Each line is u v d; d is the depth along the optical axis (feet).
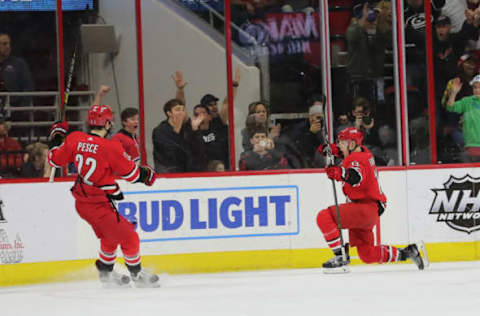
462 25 101.14
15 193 92.58
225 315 62.75
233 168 98.99
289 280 84.48
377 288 76.02
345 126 100.53
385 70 100.83
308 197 97.76
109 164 78.54
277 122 99.66
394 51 100.78
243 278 88.43
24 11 94.99
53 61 95.71
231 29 98.78
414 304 66.33
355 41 100.27
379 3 100.32
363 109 100.53
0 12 94.43
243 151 99.30
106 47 96.78
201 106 98.73
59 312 67.00
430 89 101.19
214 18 98.48
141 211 95.09
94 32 96.48
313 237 97.71
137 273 81.76
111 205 79.82
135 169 79.30
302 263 97.50
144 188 95.25
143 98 97.60
